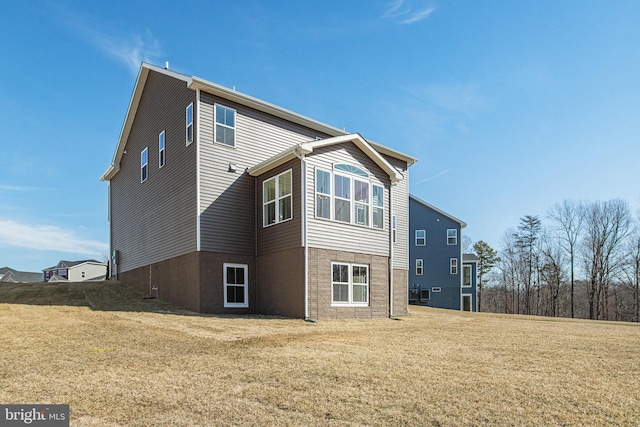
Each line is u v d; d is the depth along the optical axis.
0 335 7.69
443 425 3.78
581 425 3.80
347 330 10.04
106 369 5.53
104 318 10.16
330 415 3.98
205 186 13.20
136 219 18.14
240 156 14.19
